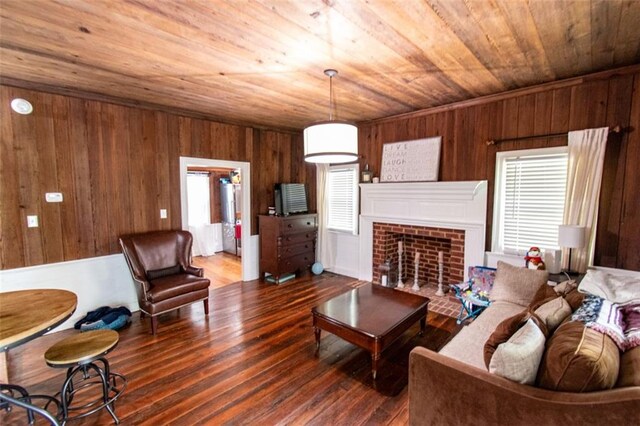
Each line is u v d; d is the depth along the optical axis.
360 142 4.89
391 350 2.82
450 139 3.89
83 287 3.38
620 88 2.73
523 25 1.96
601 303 1.79
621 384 1.19
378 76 2.83
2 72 2.71
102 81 2.95
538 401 1.22
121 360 2.64
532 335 1.43
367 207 4.79
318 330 2.79
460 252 3.87
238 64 2.53
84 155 3.35
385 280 4.56
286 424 1.93
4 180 2.90
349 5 1.71
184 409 2.06
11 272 2.96
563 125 3.04
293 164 5.58
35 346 2.89
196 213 6.94
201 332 3.16
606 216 2.85
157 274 3.61
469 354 1.93
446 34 2.06
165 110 3.91
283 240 4.83
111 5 1.69
